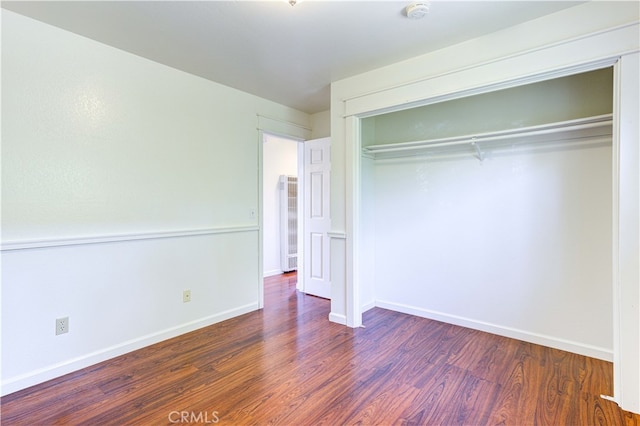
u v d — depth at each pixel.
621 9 1.84
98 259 2.45
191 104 3.04
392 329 3.07
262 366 2.37
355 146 3.10
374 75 2.91
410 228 3.45
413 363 2.41
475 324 3.05
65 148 2.29
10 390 2.04
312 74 3.04
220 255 3.30
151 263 2.77
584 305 2.51
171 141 2.90
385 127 3.61
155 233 2.77
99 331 2.45
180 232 2.95
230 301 3.41
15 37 2.07
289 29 2.25
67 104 2.29
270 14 2.07
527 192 2.75
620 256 1.84
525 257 2.77
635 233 1.80
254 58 2.70
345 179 3.15
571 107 2.55
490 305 2.96
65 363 2.28
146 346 2.71
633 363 1.82
